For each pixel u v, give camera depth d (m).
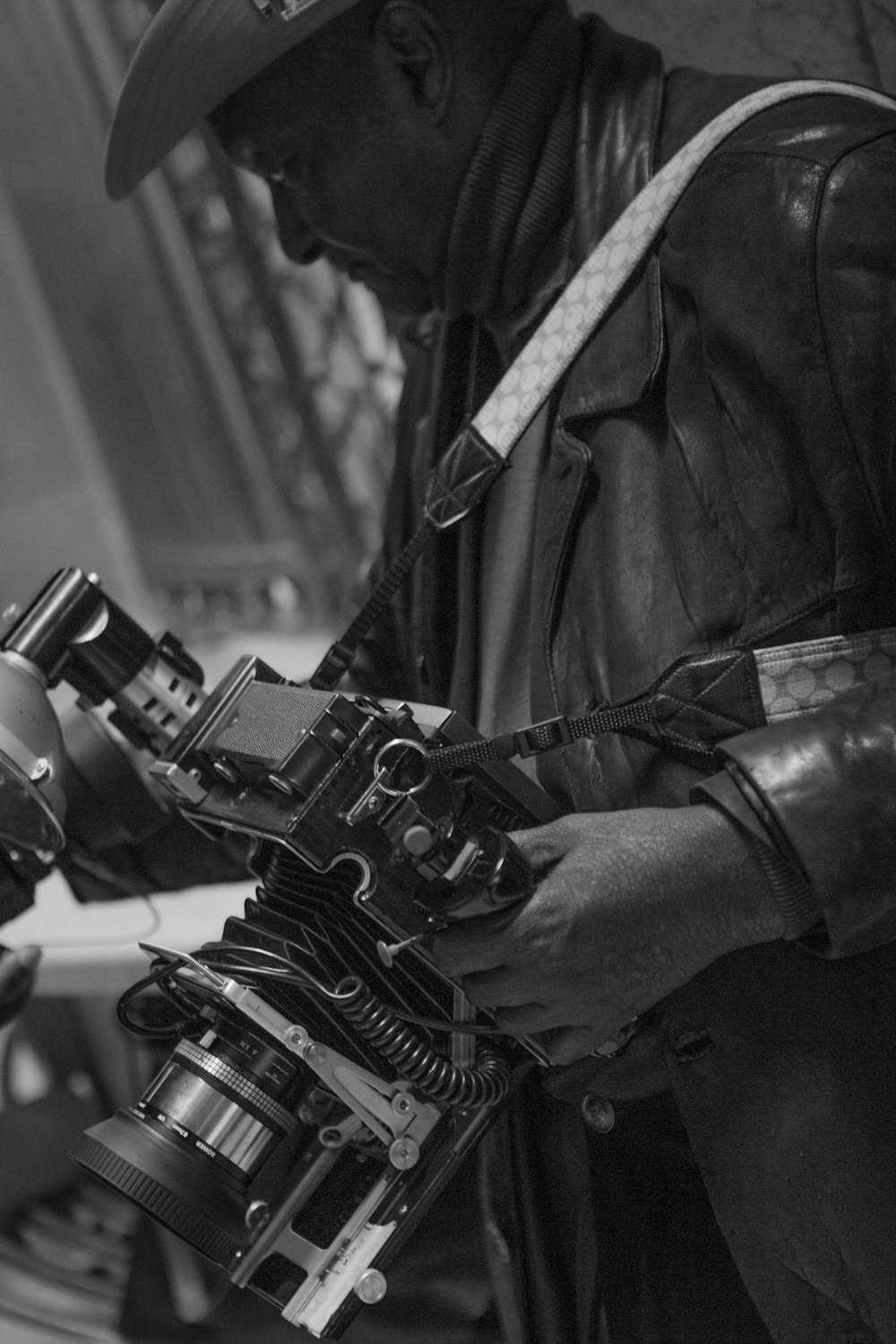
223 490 4.69
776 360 1.05
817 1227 1.10
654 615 1.13
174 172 4.18
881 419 1.03
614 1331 1.25
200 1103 1.12
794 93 1.14
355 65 1.22
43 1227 2.27
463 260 1.26
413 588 1.42
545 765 1.21
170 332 4.49
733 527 1.10
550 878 1.02
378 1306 1.53
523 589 1.28
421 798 1.00
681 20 1.54
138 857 1.52
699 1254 1.26
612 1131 1.26
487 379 1.35
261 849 1.20
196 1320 1.94
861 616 1.07
